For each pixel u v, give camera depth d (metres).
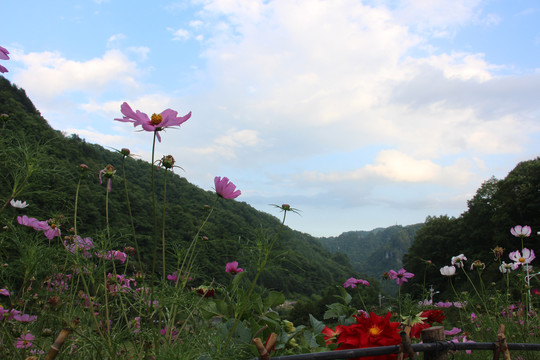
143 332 1.32
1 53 1.41
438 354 1.28
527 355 2.51
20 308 1.51
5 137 1.53
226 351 1.40
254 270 1.78
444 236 39.69
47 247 1.56
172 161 1.47
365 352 1.16
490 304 3.13
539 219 28.98
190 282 1.75
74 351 1.35
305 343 2.05
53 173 1.62
